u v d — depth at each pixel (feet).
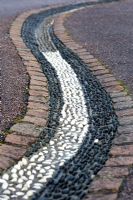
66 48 17.52
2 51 16.53
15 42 17.97
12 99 12.60
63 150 10.26
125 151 10.15
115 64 15.46
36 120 11.59
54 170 9.54
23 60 15.85
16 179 9.28
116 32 19.48
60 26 20.79
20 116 11.76
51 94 13.19
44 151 10.21
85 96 13.07
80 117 11.77
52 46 17.89
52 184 9.12
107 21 21.74
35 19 22.25
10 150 10.23
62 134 10.94
